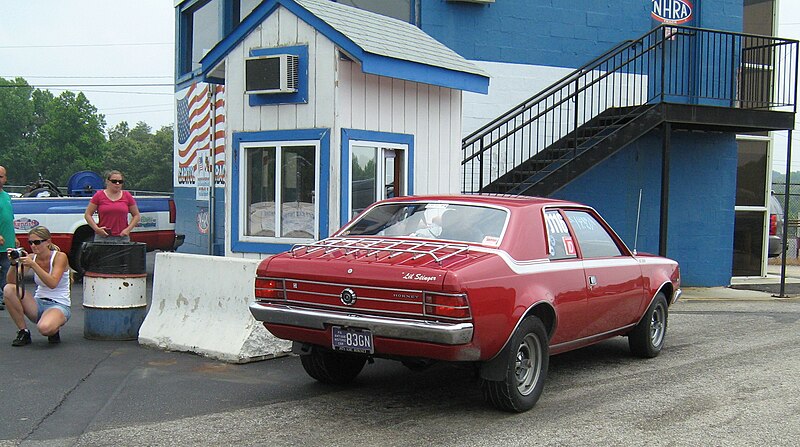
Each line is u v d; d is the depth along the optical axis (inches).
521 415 248.1
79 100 3435.0
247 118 402.6
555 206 288.5
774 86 601.0
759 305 519.2
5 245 416.5
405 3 552.7
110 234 438.9
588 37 596.4
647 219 607.8
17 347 333.1
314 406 255.9
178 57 677.3
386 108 398.9
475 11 563.5
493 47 569.0
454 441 221.1
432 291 225.5
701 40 588.7
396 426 235.1
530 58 578.9
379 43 382.9
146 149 3786.9
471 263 234.1
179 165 680.4
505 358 241.4
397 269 232.2
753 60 641.0
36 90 3826.3
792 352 351.6
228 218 409.4
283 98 387.5
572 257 283.6
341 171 375.2
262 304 258.2
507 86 573.0
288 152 391.9
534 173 515.5
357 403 260.5
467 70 425.1
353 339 240.7
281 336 259.1
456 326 223.0
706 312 481.4
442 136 432.5
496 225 263.3
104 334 347.3
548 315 265.3
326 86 374.6
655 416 247.9
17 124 3634.4
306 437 223.9
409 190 412.8
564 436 226.4
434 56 415.2
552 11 584.4
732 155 634.8
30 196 658.2
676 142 616.4
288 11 384.8
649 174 606.9
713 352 352.2
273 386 280.1
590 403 263.3
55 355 319.6
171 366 305.3
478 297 228.7
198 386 277.7
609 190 594.9
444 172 434.6
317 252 259.1
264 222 400.8
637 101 613.0
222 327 320.8
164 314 340.8
